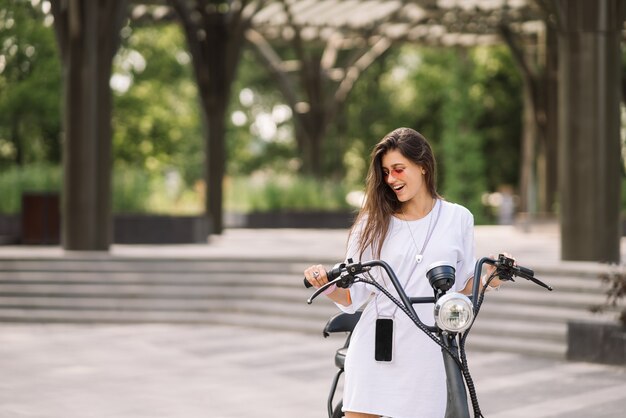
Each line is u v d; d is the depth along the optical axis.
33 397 8.69
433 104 49.22
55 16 16.97
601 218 13.81
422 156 4.39
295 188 31.23
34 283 15.20
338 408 4.96
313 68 31.98
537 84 28.41
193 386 9.23
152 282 15.09
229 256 15.23
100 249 16.88
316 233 27.42
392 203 4.50
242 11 23.52
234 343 12.21
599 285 11.95
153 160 36.81
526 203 34.78
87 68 16.88
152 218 20.45
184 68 39.56
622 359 10.35
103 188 16.95
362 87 49.38
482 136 45.31
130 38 35.59
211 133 23.97
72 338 12.72
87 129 16.86
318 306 13.75
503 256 4.43
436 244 4.44
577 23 13.84
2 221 22.27
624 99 26.33
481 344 11.52
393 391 4.32
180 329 13.67
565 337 11.15
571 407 8.22
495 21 27.31
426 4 24.92
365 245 4.47
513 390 9.02
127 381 9.51
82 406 8.30
